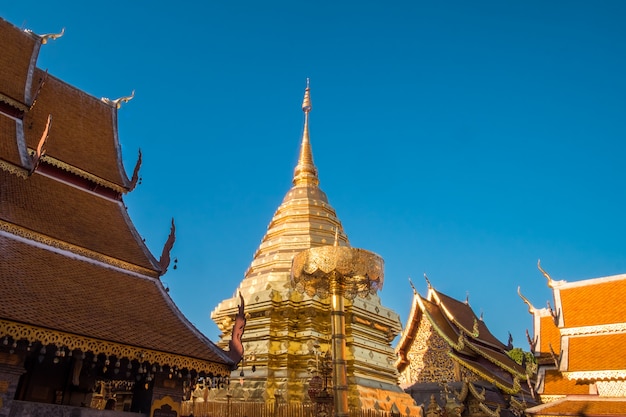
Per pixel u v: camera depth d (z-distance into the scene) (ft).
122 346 41.16
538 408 79.77
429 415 83.30
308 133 129.29
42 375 49.60
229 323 93.09
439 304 123.85
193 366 45.75
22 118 57.62
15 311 36.22
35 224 48.19
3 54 60.54
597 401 76.89
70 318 39.93
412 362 116.37
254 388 79.05
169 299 53.67
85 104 70.59
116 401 70.85
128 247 56.80
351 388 80.89
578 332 81.61
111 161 67.36
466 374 108.99
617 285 83.71
